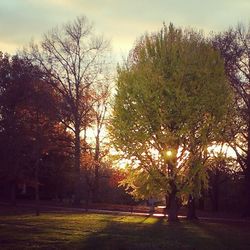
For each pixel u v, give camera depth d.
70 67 56.50
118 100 37.00
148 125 35.81
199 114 35.81
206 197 60.59
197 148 36.44
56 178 62.47
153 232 28.80
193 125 35.81
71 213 44.72
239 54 45.44
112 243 23.27
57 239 23.78
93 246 22.11
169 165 36.84
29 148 45.53
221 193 59.44
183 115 35.34
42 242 22.50
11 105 49.47
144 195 37.66
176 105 35.31
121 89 37.06
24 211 45.81
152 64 36.97
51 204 58.03
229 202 58.66
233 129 42.66
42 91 50.47
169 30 38.59
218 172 56.50
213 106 36.19
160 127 35.91
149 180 37.06
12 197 55.47
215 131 36.59
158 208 56.50
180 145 36.53
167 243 24.03
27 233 25.69
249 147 45.66
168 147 36.31
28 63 55.06
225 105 36.84
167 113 35.41
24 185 60.62
